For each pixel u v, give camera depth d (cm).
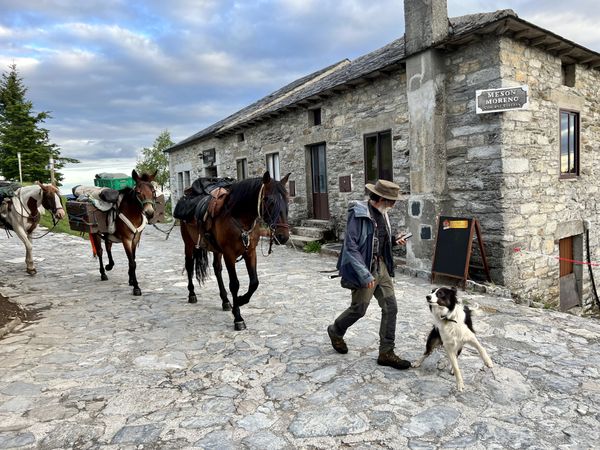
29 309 577
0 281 752
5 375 366
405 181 792
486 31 604
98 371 372
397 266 752
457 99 674
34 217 793
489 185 644
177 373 366
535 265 693
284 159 1178
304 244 1021
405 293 609
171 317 530
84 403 315
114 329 488
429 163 691
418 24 679
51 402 317
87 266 899
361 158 906
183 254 1060
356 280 339
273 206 425
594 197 838
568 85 771
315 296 613
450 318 316
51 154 2533
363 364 369
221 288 555
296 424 280
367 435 265
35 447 261
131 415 297
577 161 797
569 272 813
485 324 465
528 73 661
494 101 615
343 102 937
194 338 452
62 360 399
